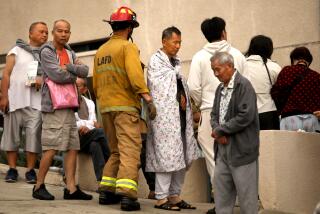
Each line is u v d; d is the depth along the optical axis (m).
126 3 16.55
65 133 11.03
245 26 14.84
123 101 10.44
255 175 9.34
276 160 11.10
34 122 12.92
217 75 9.51
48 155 11.05
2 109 13.09
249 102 9.25
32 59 13.02
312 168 11.63
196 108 11.55
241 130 9.30
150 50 16.19
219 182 9.54
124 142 10.37
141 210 10.52
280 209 11.08
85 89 13.21
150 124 10.76
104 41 16.98
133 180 10.30
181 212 10.70
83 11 17.20
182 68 15.70
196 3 15.55
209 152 10.83
